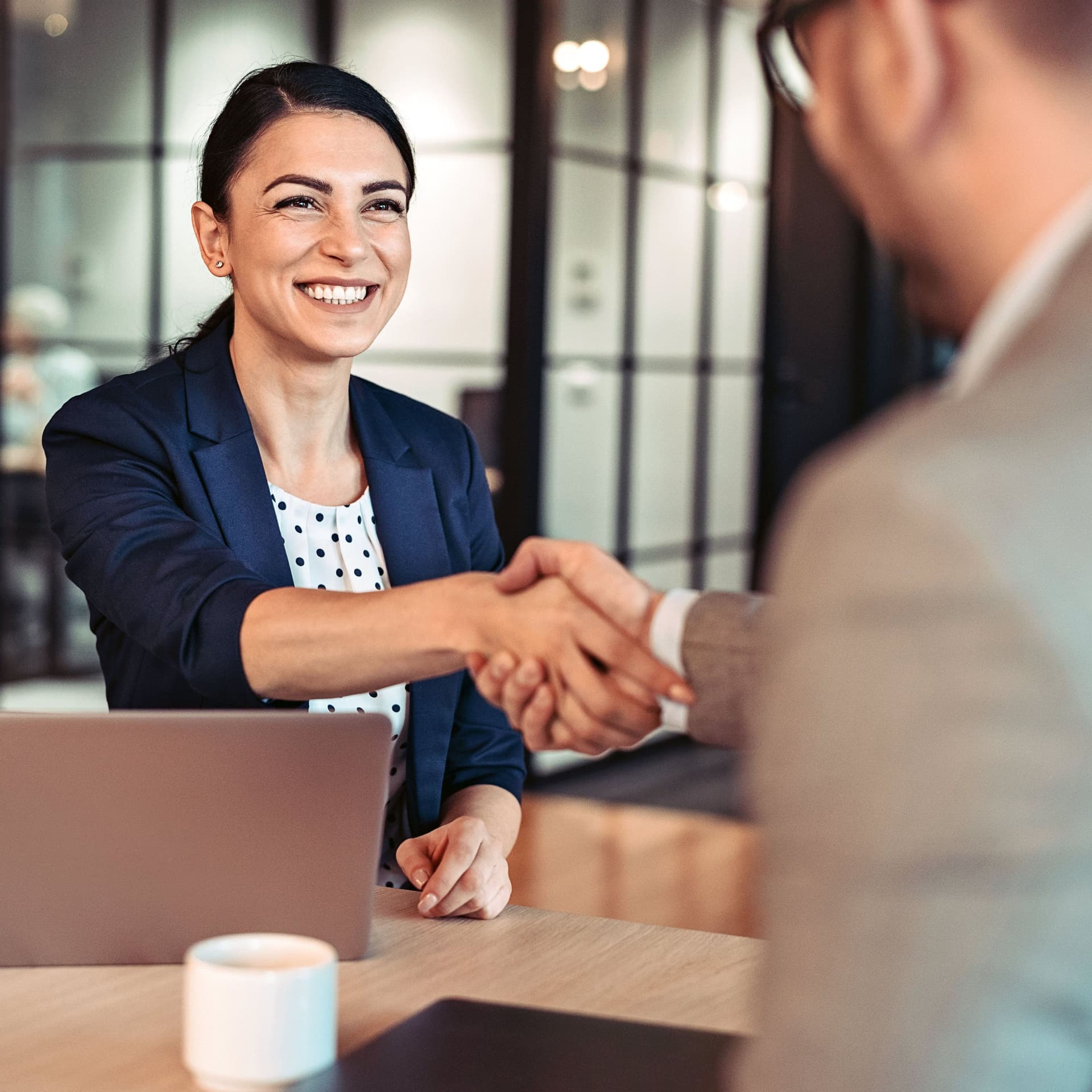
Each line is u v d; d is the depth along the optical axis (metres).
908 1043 0.47
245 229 1.60
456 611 1.14
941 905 0.47
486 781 1.70
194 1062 0.92
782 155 5.97
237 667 1.29
